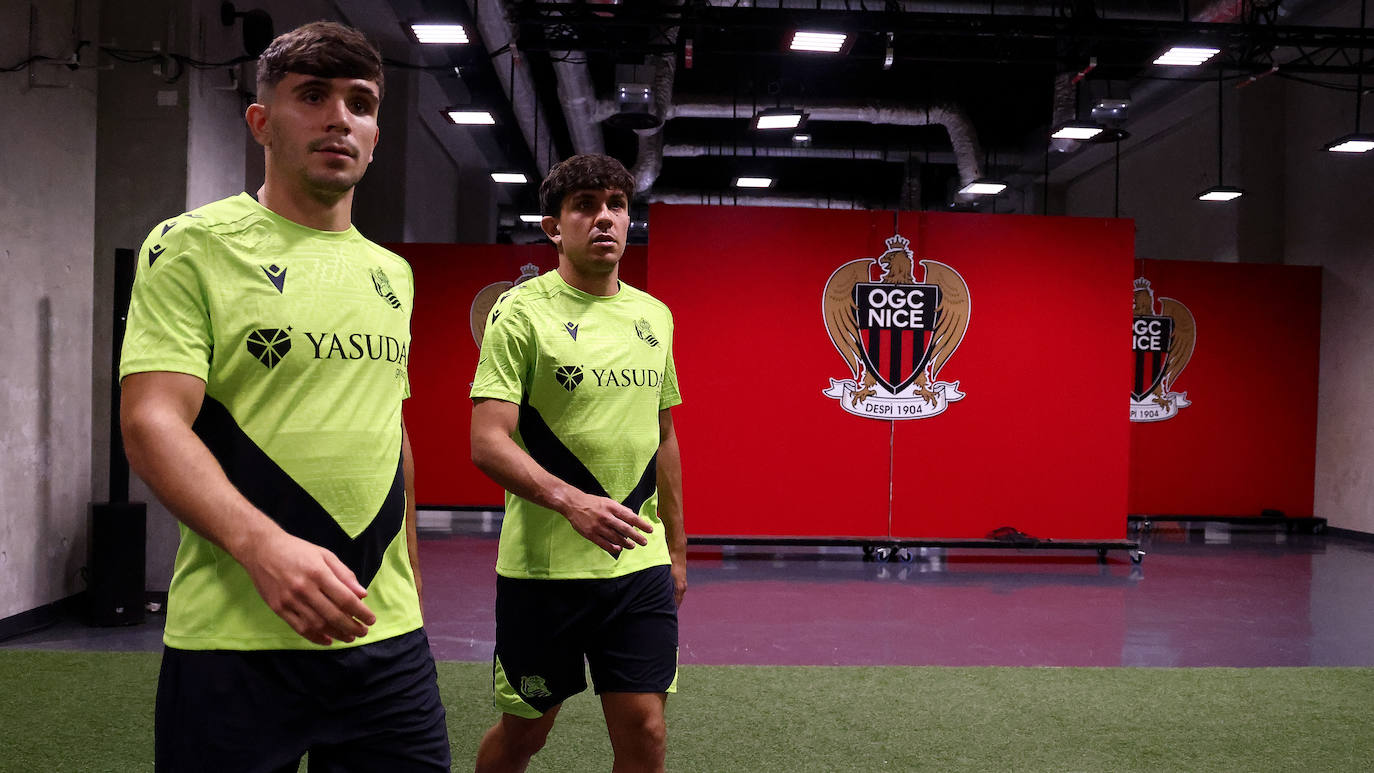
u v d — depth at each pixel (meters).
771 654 4.42
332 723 1.26
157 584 5.23
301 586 0.93
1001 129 13.92
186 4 5.27
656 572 2.08
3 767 2.80
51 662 4.03
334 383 1.27
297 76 1.24
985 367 7.32
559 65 9.16
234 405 1.21
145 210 5.25
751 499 7.23
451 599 5.59
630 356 2.12
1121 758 3.07
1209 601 5.88
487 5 7.66
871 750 3.12
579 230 2.09
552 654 2.03
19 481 4.57
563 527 2.02
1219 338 9.51
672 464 2.28
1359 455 9.09
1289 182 10.33
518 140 12.41
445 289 8.88
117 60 5.25
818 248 7.29
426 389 8.84
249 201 1.28
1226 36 7.55
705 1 7.53
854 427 7.28
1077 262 7.37
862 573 6.79
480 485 8.78
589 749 3.06
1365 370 9.05
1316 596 6.10
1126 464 7.34
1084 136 8.33
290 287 1.25
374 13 8.49
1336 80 9.53
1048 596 5.98
